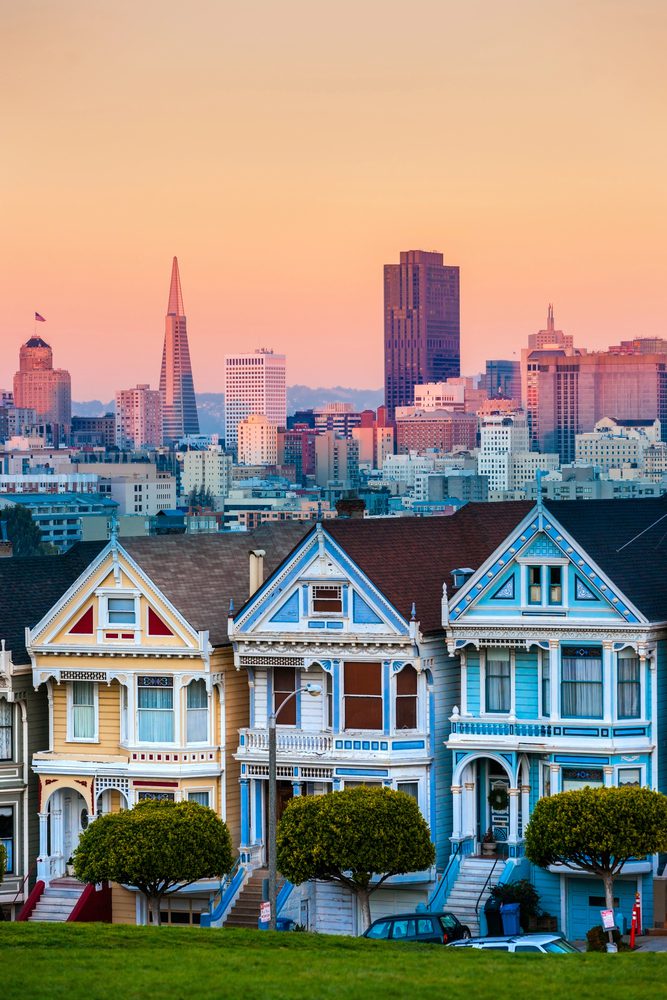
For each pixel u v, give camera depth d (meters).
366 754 161.38
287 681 166.25
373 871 152.38
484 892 157.25
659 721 157.75
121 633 168.75
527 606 158.00
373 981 110.62
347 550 165.38
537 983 110.56
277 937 125.25
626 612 154.75
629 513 167.75
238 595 174.50
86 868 157.62
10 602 180.12
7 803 173.00
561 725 157.00
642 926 153.88
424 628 161.12
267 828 166.25
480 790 161.88
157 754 167.25
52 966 114.06
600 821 146.75
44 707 175.00
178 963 115.00
